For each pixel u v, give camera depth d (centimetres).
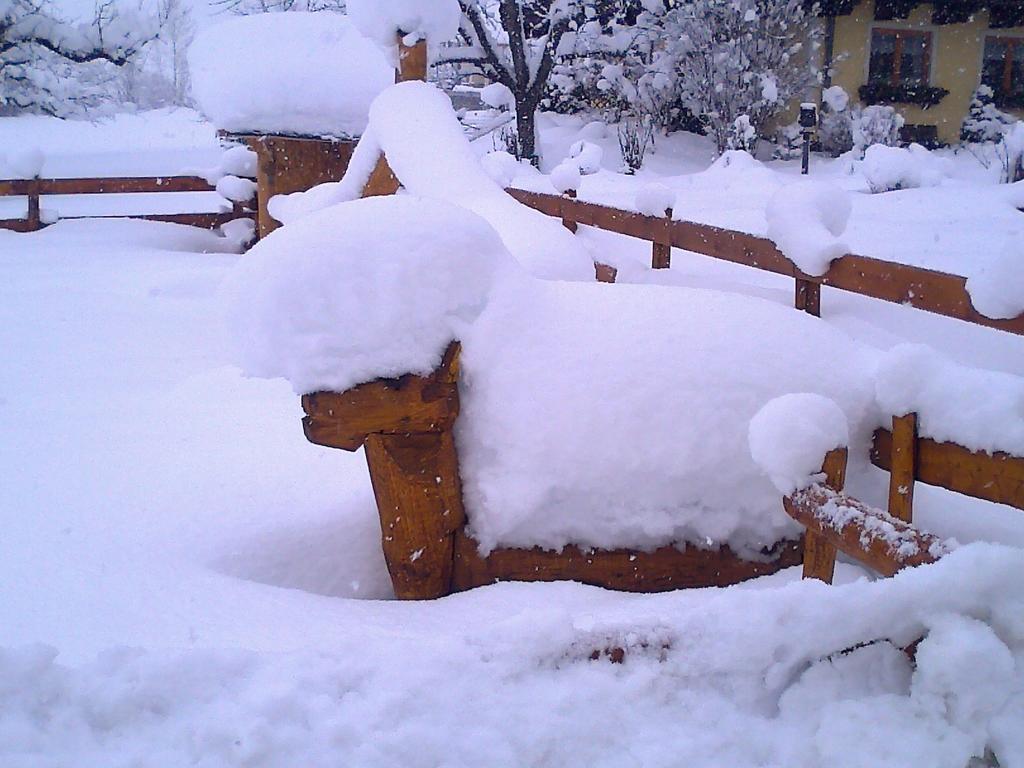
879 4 2114
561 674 154
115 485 319
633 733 148
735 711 153
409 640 160
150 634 199
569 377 239
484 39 1772
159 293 702
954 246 624
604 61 2020
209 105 791
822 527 179
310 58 792
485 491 239
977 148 2086
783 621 151
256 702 144
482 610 220
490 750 141
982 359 376
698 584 243
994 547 145
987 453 198
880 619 147
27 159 963
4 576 238
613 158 1880
